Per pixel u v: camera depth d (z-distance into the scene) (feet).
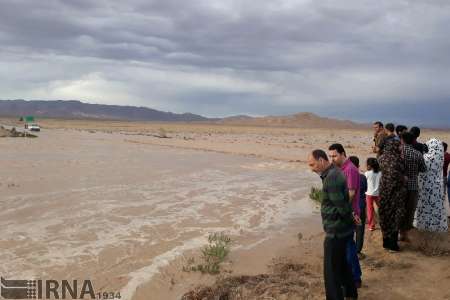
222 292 22.81
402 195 28.22
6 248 29.60
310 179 64.49
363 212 27.63
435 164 30.99
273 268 27.04
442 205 31.27
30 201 43.11
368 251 29.19
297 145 140.97
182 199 46.93
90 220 37.17
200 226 36.52
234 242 32.50
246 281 24.44
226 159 90.12
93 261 27.73
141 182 56.49
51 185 51.83
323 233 35.35
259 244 32.19
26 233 33.01
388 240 28.63
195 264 27.50
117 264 27.35
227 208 43.45
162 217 38.99
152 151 105.70
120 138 165.68
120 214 39.47
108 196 46.91
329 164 20.88
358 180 24.29
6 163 70.13
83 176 59.41
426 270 25.90
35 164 70.23
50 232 33.47
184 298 22.59
